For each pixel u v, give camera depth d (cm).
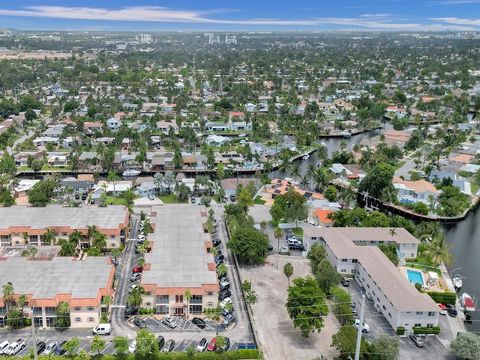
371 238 16338
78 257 15638
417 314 12100
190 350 10919
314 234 16488
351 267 14938
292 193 19888
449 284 14925
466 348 10962
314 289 12162
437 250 15762
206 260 14350
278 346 11631
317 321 11725
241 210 18788
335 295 12962
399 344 11581
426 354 11450
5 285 12100
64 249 15012
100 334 11875
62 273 13425
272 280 14762
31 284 12756
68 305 11925
